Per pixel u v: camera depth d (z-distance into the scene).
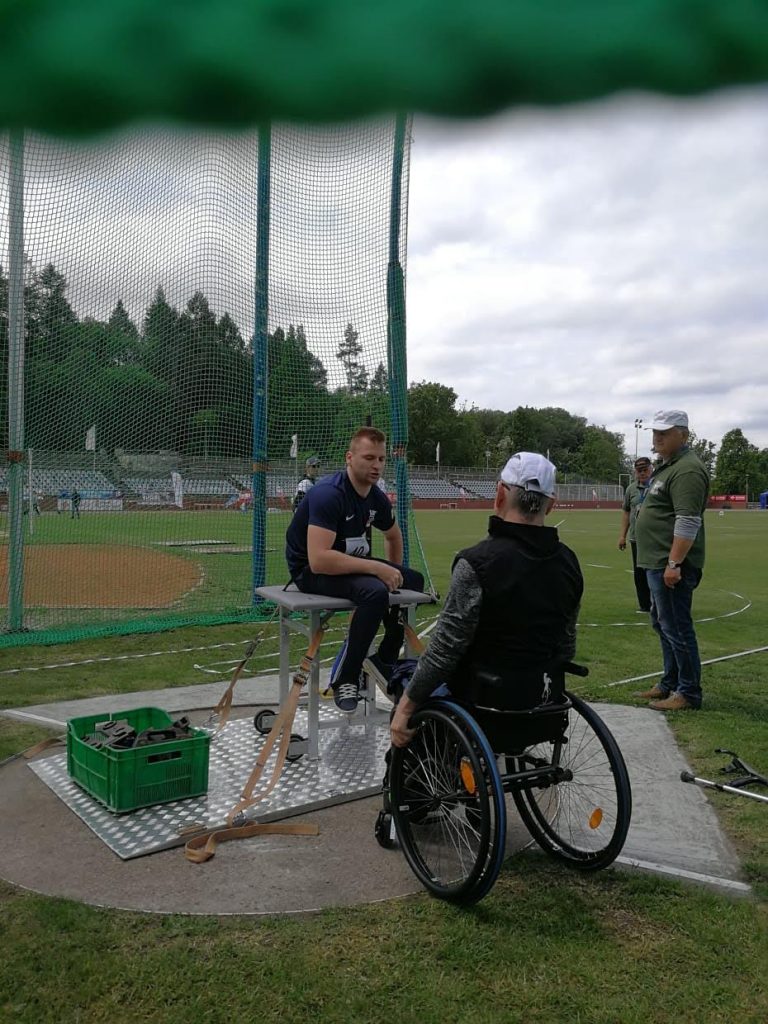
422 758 3.02
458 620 2.68
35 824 3.35
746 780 3.76
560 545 2.82
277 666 6.31
